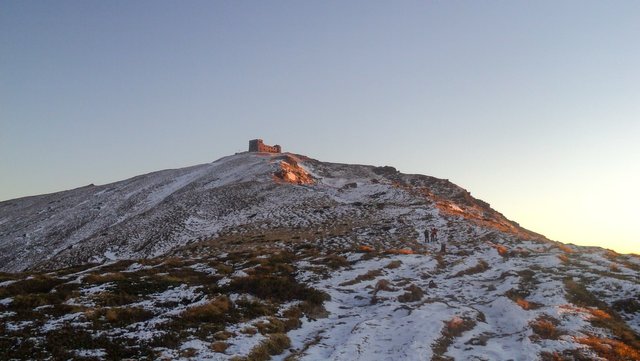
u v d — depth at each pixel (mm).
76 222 94250
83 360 17375
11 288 28547
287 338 21984
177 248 59375
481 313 25609
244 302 26469
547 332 21781
